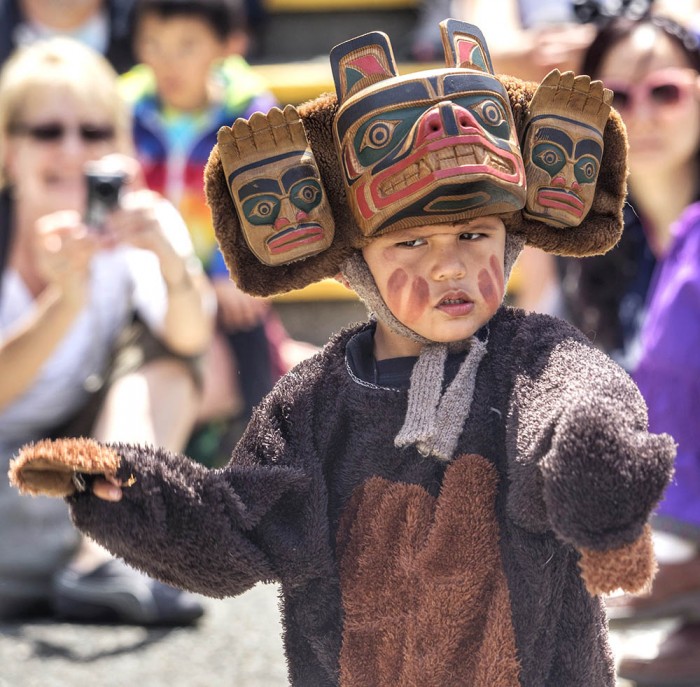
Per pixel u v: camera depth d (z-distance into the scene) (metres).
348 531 4.33
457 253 4.21
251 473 4.25
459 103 4.11
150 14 10.73
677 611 6.78
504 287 4.33
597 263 8.10
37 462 4.06
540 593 4.11
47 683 6.66
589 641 4.16
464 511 4.19
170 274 7.88
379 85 4.18
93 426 8.09
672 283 6.74
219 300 10.34
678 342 6.65
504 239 4.37
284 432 4.38
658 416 6.76
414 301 4.22
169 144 10.95
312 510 4.29
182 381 8.16
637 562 3.66
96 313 8.13
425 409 4.24
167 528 4.16
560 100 4.43
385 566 4.26
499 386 4.24
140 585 7.56
